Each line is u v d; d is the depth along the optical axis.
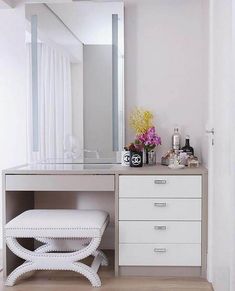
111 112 3.45
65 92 3.47
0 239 3.58
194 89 3.44
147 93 3.47
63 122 3.48
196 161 3.12
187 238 2.94
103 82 3.45
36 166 3.32
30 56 3.49
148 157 3.37
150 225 2.95
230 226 1.98
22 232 2.72
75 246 3.38
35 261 2.79
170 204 2.94
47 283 2.85
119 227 2.96
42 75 3.48
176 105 3.46
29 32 3.49
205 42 3.18
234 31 1.91
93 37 3.45
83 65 3.46
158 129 3.47
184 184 2.93
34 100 3.49
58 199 3.57
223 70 2.29
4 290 2.72
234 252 1.91
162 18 3.45
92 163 3.47
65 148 3.48
